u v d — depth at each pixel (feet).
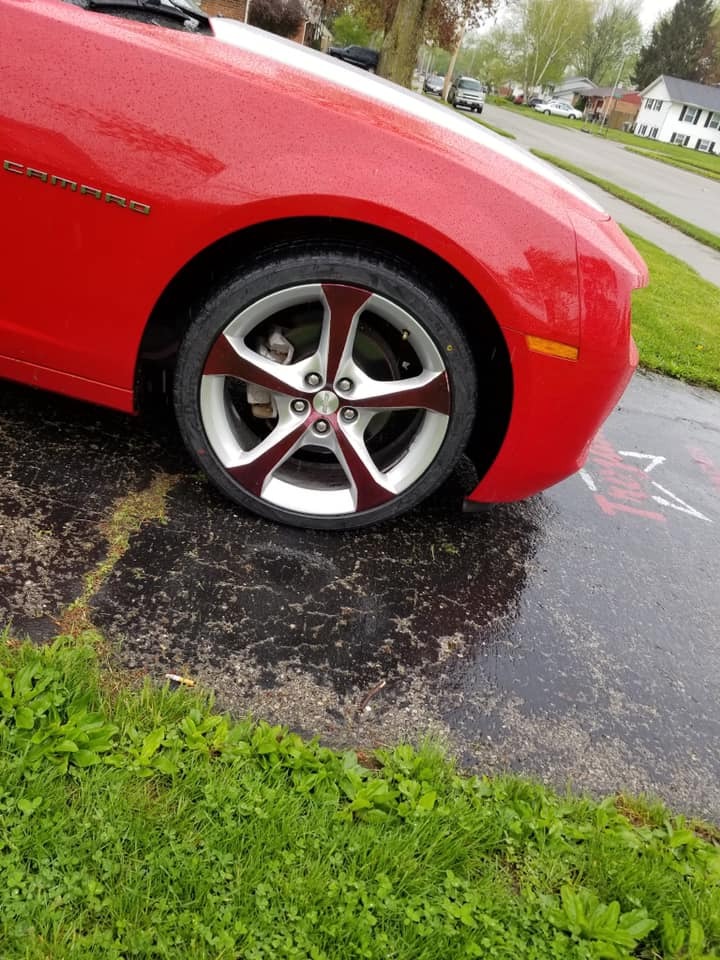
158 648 6.47
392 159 6.89
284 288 7.23
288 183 6.79
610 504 11.32
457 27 92.12
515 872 5.31
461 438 7.86
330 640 7.07
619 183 70.95
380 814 5.29
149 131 6.76
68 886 4.46
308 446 8.48
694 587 9.68
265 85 6.92
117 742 5.37
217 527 8.16
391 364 8.00
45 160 6.81
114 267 7.14
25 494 7.87
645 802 6.19
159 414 9.87
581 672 7.59
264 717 6.11
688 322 24.16
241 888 4.67
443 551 8.86
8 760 5.01
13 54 6.72
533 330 7.29
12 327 7.55
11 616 6.39
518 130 112.88
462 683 7.00
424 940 4.69
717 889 5.42
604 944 4.87
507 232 7.07
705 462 13.98
